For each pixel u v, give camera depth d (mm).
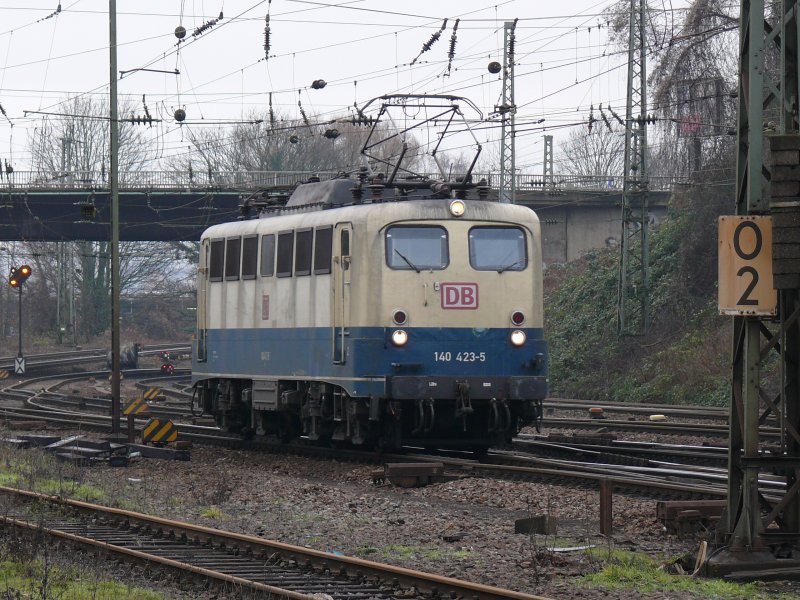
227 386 42469
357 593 17344
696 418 55219
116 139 43906
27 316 160875
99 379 101438
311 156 139375
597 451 38062
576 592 17266
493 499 28062
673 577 18281
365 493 30141
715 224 74062
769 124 36969
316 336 36438
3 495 27781
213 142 137625
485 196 36531
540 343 35688
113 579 18625
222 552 20953
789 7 19266
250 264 40562
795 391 19500
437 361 34500
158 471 35656
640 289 75000
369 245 34406
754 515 18953
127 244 153000
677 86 77125
